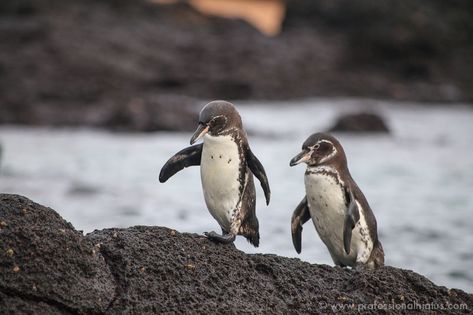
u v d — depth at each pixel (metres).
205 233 10.14
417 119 52.41
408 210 22.05
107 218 20.09
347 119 43.53
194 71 68.88
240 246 17.08
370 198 24.00
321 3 90.31
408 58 71.62
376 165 31.20
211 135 10.42
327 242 11.82
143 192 24.30
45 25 72.00
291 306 9.45
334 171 11.45
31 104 49.84
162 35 81.75
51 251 8.59
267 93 64.75
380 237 18.81
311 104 61.22
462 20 77.19
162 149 35.94
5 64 60.41
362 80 69.31
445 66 71.81
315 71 71.81
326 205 11.48
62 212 20.95
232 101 61.72
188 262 9.47
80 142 38.38
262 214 20.61
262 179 10.54
